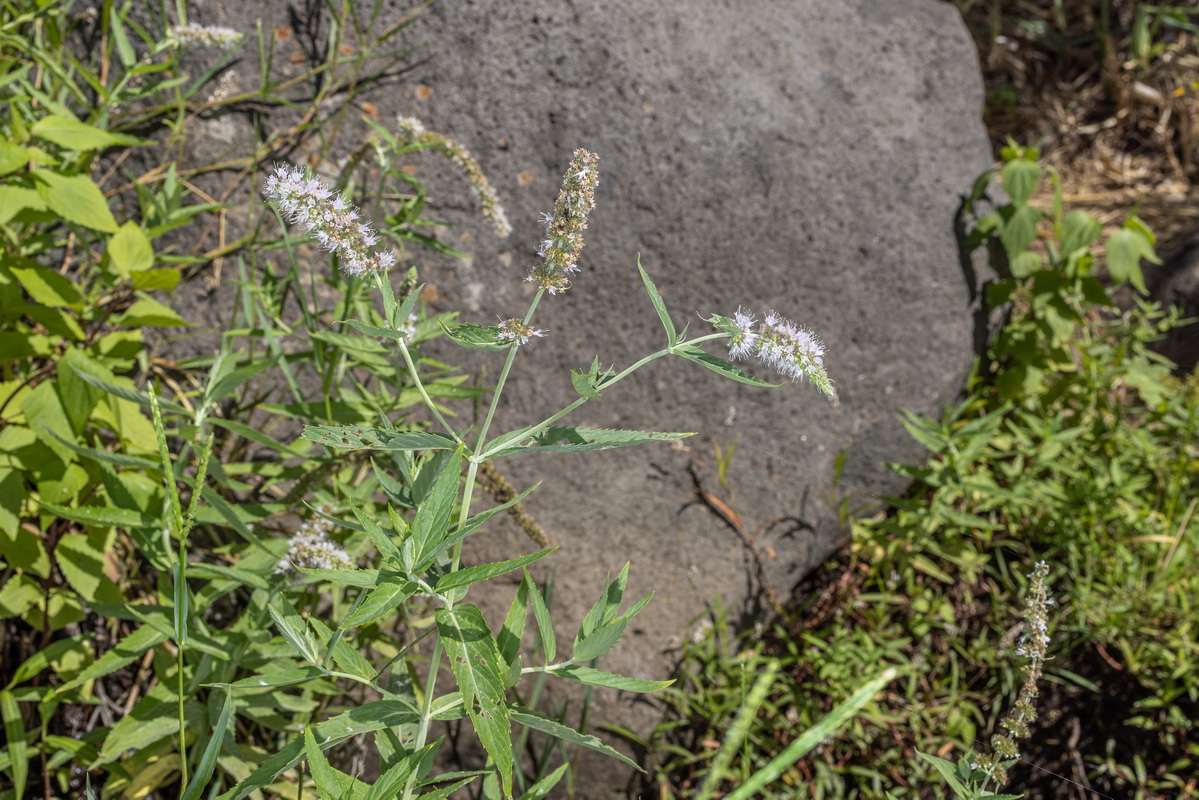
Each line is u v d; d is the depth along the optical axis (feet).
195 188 10.55
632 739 10.83
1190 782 10.96
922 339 12.39
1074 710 11.48
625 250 11.17
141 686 9.32
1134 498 12.00
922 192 12.42
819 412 11.87
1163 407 12.53
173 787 9.20
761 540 11.73
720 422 11.52
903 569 11.57
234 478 9.71
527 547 10.81
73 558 7.57
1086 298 13.19
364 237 5.21
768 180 11.59
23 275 7.91
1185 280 15.28
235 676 7.55
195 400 9.98
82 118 10.44
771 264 11.63
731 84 11.51
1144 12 18.24
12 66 10.19
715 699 10.99
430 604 8.91
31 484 8.06
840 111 12.05
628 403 11.21
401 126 8.33
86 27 10.62
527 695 10.62
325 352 8.46
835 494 11.92
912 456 12.42
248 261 10.44
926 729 10.89
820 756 10.65
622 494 11.21
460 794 10.36
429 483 5.49
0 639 8.72
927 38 12.84
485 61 10.90
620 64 11.13
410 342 7.64
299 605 8.34
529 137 10.97
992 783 6.52
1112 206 17.15
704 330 11.48
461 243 10.75
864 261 12.06
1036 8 19.51
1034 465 11.94
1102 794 11.16
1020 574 11.93
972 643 11.79
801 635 11.06
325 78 10.78
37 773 8.72
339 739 5.17
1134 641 11.24
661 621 11.21
